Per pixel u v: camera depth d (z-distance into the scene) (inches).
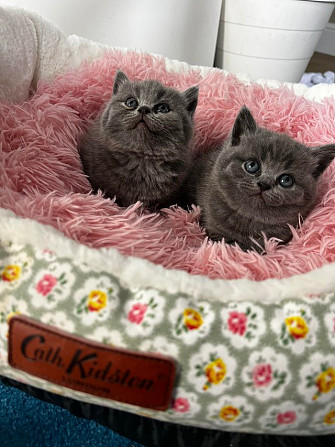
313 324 7.5
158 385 7.3
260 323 7.4
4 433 8.8
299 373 7.3
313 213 10.7
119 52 15.3
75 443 8.8
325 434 8.4
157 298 7.4
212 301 7.6
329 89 16.1
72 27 17.8
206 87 14.7
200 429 8.6
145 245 9.5
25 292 7.5
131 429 8.7
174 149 11.5
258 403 7.4
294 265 9.5
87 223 9.3
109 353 7.2
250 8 20.5
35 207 9.2
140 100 11.2
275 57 21.8
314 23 21.0
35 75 13.9
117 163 11.6
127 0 18.0
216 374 7.3
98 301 7.4
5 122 11.2
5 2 16.9
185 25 19.9
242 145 10.6
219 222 11.1
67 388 7.8
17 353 7.6
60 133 12.0
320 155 10.5
